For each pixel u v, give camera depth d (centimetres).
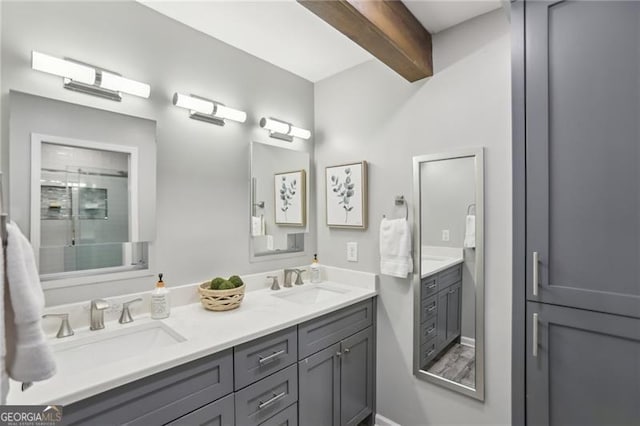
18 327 72
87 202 141
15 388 91
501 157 159
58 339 126
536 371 118
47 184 131
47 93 131
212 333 133
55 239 132
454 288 173
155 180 160
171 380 112
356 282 216
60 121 134
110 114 147
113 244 148
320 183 241
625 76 103
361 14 132
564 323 113
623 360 104
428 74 181
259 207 209
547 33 116
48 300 131
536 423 118
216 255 186
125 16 152
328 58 211
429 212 184
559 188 114
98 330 135
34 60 122
